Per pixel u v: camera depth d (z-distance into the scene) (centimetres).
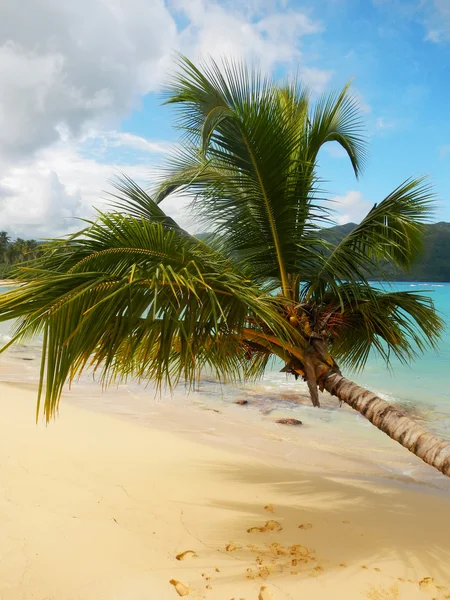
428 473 580
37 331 288
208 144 387
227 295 377
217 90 399
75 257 322
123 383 1109
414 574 318
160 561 325
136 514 401
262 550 346
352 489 496
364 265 450
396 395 1052
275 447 673
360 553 346
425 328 524
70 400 928
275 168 411
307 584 302
